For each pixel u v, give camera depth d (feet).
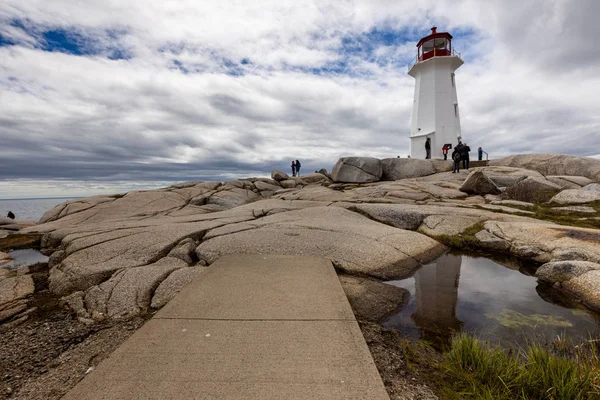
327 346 8.68
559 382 7.35
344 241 21.38
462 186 46.29
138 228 24.97
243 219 29.53
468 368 8.70
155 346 8.62
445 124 89.45
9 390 7.94
